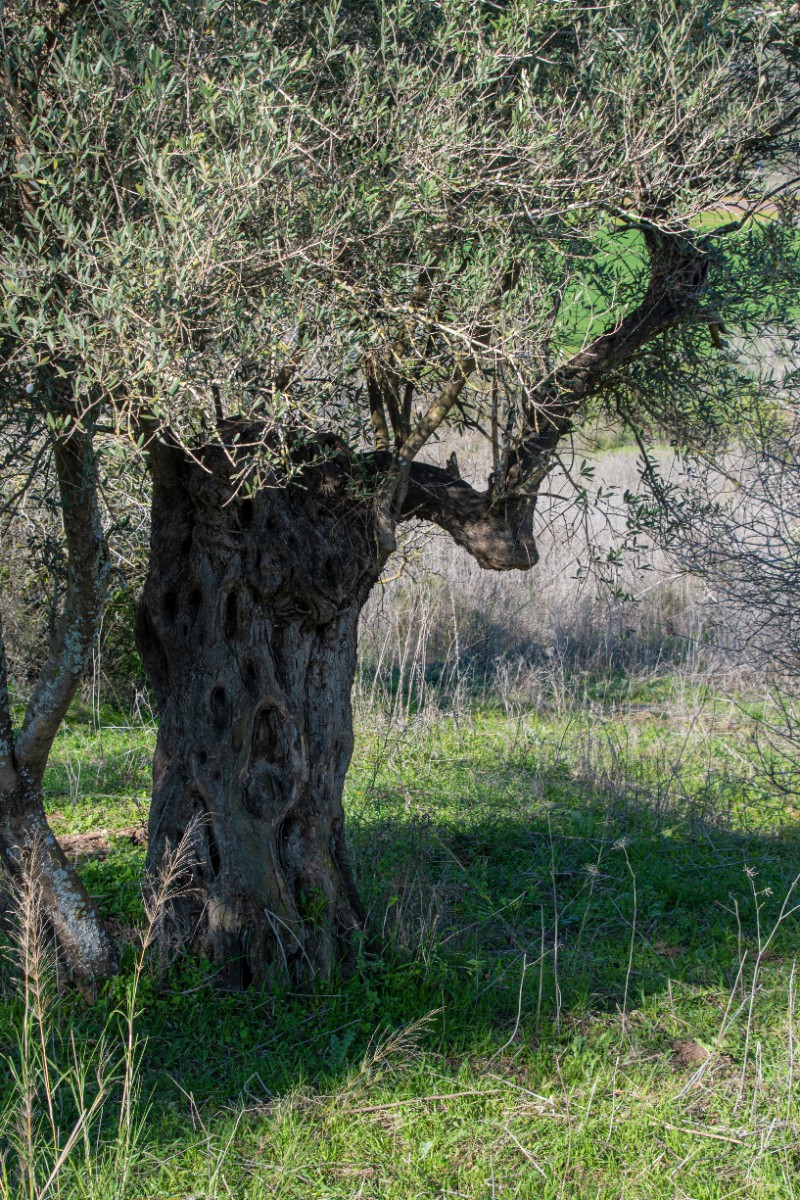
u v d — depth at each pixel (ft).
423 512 15.24
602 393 15.46
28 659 28.04
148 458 13.62
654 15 11.80
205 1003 13.66
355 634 15.42
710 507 16.69
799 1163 11.36
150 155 9.20
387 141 10.86
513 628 34.81
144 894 14.66
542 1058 13.11
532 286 11.15
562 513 15.31
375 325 10.99
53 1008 12.96
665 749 25.34
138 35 9.73
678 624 35.19
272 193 9.91
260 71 9.80
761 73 11.55
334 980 14.42
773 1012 14.47
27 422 10.44
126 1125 10.77
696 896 18.30
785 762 24.44
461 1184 10.94
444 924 16.61
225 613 14.11
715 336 14.40
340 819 15.23
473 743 26.66
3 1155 10.57
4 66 9.52
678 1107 12.23
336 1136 11.54
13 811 13.38
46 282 9.45
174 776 14.64
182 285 8.77
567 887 18.70
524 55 10.55
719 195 11.87
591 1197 10.77
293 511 14.26
